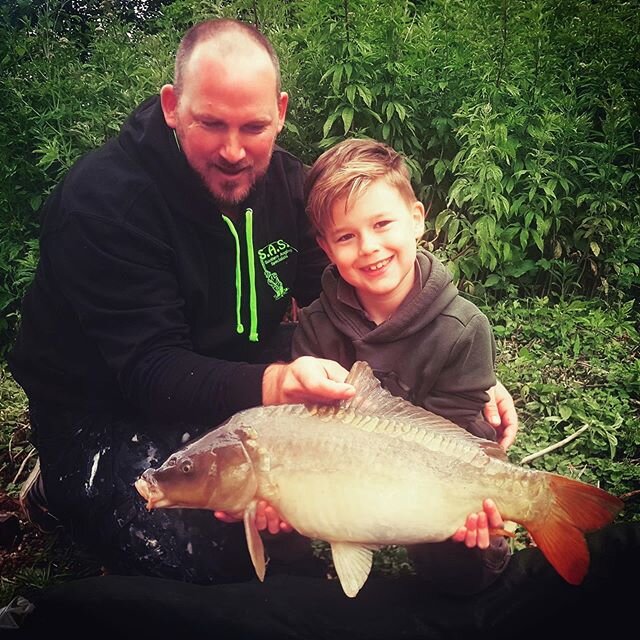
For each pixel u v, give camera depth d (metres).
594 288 1.79
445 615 0.91
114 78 2.01
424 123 1.85
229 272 1.03
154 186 0.97
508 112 1.77
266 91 0.93
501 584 0.94
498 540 0.93
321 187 0.92
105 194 0.96
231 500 0.80
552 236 1.78
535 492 0.79
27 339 1.07
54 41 2.12
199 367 0.90
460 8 1.96
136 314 0.95
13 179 1.93
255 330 1.07
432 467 0.79
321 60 1.82
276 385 0.86
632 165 1.82
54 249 0.98
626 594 0.92
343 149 0.95
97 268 0.96
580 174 1.79
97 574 1.12
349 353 0.97
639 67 1.98
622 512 1.16
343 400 0.81
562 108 1.82
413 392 0.93
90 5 2.50
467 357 0.93
